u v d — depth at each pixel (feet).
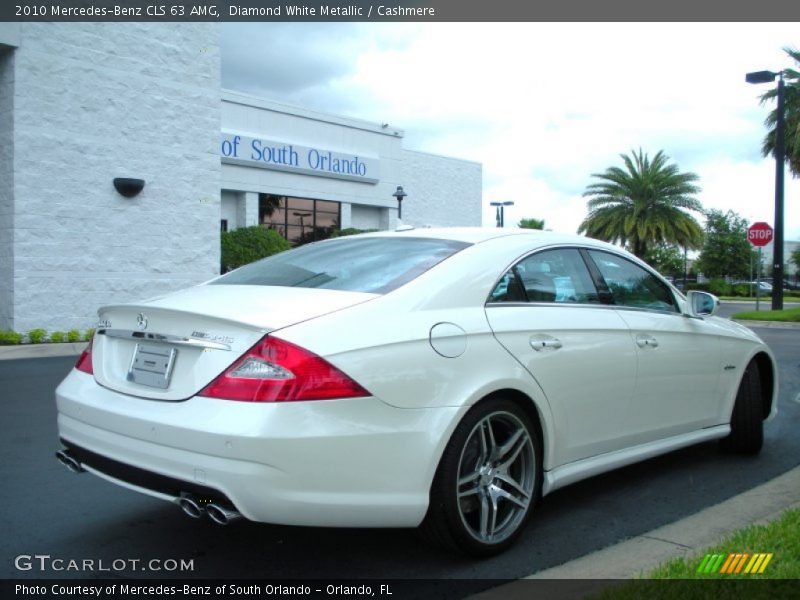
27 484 15.39
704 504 14.25
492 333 11.57
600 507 14.03
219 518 9.57
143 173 45.68
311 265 12.74
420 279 11.48
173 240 47.42
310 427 9.43
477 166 107.04
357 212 88.02
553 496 14.69
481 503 11.32
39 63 40.75
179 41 47.24
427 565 11.33
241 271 13.60
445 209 101.96
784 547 10.74
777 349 41.50
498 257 12.58
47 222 41.47
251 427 9.24
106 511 13.82
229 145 71.26
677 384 15.08
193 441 9.52
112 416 10.52
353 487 9.73
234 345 9.87
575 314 13.21
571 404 12.60
